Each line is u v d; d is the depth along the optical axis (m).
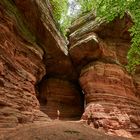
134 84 24.83
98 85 23.22
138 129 22.12
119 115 21.80
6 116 11.77
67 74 26.25
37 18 18.30
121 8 16.36
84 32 24.59
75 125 14.62
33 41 19.12
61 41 23.23
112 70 23.59
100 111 21.52
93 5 19.31
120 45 25.22
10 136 9.63
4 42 14.30
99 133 13.68
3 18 14.53
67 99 26.11
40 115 16.34
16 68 15.25
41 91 25.52
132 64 20.59
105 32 24.58
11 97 13.27
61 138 9.90
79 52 24.20
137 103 24.23
